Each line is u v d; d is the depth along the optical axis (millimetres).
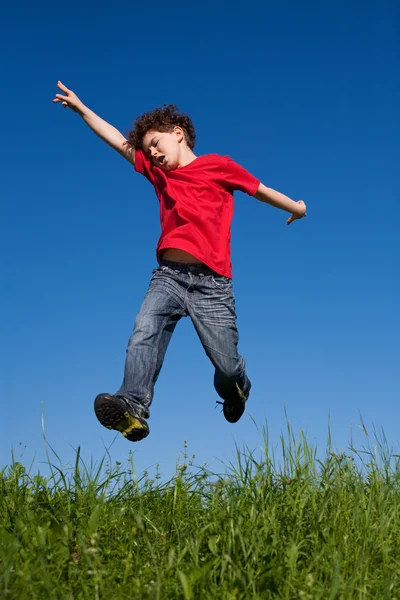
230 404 4246
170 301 3707
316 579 2500
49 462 3389
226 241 3893
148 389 3482
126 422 3336
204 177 3977
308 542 2873
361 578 2496
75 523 3023
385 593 2381
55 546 2674
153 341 3592
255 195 4156
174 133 4145
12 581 2393
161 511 3314
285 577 2500
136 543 2863
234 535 2705
